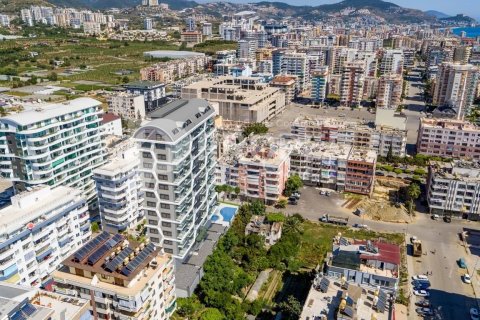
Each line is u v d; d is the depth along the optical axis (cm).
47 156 14675
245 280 12075
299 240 14400
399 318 10838
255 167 16925
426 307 11394
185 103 14225
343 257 10219
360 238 14838
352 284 9569
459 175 16225
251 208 16112
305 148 19350
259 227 14825
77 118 15800
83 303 7950
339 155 18475
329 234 15112
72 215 12681
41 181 14662
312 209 16975
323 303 9075
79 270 9019
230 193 17675
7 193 17912
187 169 12412
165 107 13638
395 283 9556
